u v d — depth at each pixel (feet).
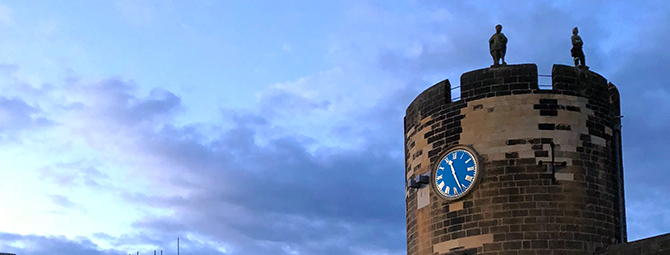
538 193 173.47
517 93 180.04
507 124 178.60
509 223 172.86
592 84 183.42
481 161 178.09
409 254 190.80
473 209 176.55
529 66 181.27
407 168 197.88
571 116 178.81
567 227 171.83
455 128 184.24
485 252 172.86
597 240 172.86
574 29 191.62
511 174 175.42
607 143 181.57
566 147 176.65
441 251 179.11
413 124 196.65
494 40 186.70
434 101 190.49
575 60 189.78
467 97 184.44
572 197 173.78
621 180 183.52
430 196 185.06
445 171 183.21
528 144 176.45
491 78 182.80
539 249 170.50
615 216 177.27
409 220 193.06
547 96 179.42
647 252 162.40
